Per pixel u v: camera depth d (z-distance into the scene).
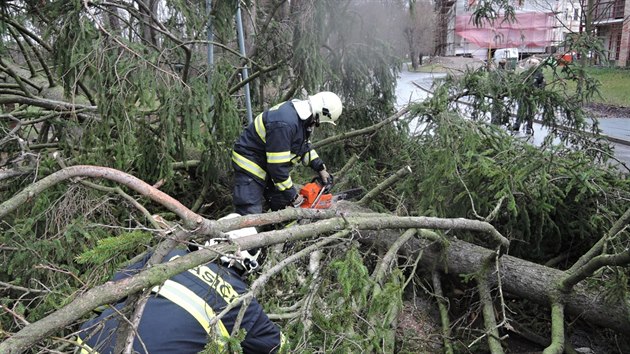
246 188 3.33
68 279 2.57
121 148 3.10
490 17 5.46
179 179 4.07
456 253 3.15
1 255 2.70
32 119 4.01
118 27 3.58
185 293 1.53
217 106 3.53
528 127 4.24
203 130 3.70
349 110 4.71
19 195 1.69
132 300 1.32
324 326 2.08
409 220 2.38
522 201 3.30
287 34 4.22
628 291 2.71
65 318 1.10
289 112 3.19
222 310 1.50
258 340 1.68
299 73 4.12
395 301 2.19
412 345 2.92
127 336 1.26
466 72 4.20
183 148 3.45
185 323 1.47
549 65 4.20
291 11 4.19
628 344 2.98
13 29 4.25
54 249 2.66
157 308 1.49
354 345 2.07
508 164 3.42
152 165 3.51
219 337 1.40
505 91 4.21
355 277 2.08
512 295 3.31
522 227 3.36
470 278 3.04
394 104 4.86
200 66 3.84
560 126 4.26
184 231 1.48
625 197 3.37
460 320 3.16
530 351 3.00
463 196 3.37
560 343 2.62
